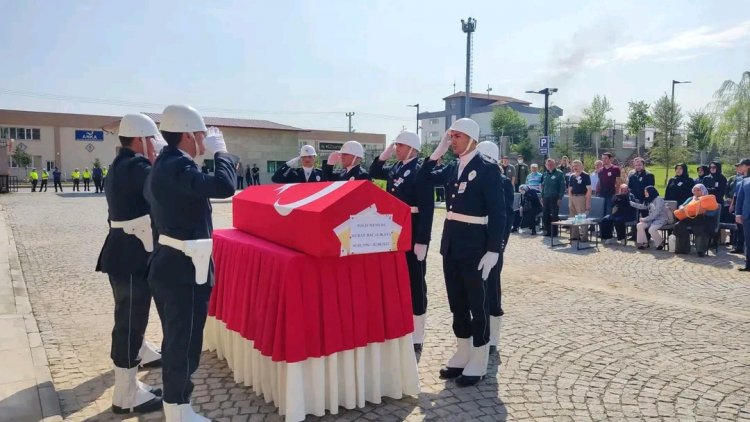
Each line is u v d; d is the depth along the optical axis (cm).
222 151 322
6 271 798
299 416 340
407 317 386
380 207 361
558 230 1263
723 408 366
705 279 789
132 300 353
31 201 2283
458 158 448
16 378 401
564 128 4072
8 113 4762
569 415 357
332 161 638
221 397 382
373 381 374
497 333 477
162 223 309
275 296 344
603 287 736
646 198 1116
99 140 5112
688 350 480
